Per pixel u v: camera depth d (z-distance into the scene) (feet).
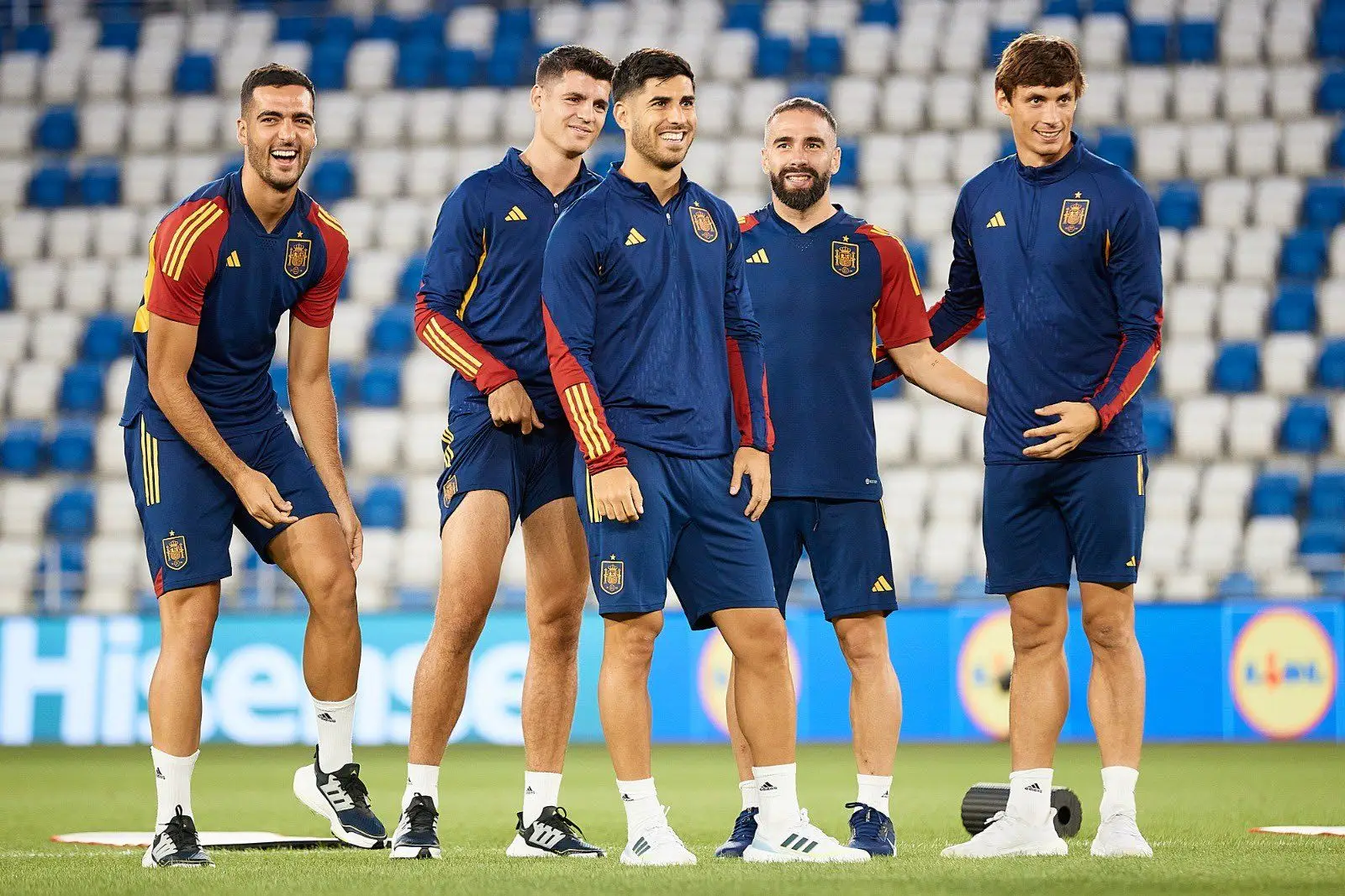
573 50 60.44
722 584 53.88
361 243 211.20
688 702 145.79
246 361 59.36
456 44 232.53
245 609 160.45
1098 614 57.88
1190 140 208.74
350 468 187.73
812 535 60.03
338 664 60.29
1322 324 191.62
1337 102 211.41
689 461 53.52
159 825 55.67
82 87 231.50
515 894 43.32
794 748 54.65
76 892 45.09
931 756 128.47
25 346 202.18
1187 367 188.24
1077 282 57.93
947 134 215.51
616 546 53.11
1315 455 180.96
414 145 223.30
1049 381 58.18
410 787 57.93
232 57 231.71
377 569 174.29
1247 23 217.97
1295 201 202.69
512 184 60.49
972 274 63.57
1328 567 164.14
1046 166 58.49
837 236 61.16
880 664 59.52
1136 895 42.83
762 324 60.59
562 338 53.52
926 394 187.73
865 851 54.24
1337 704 138.31
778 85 220.64
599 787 105.50
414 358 195.42
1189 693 140.46
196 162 221.05
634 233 53.88
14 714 149.38
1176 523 172.24
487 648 145.59
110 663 148.66
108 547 179.11
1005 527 58.90
